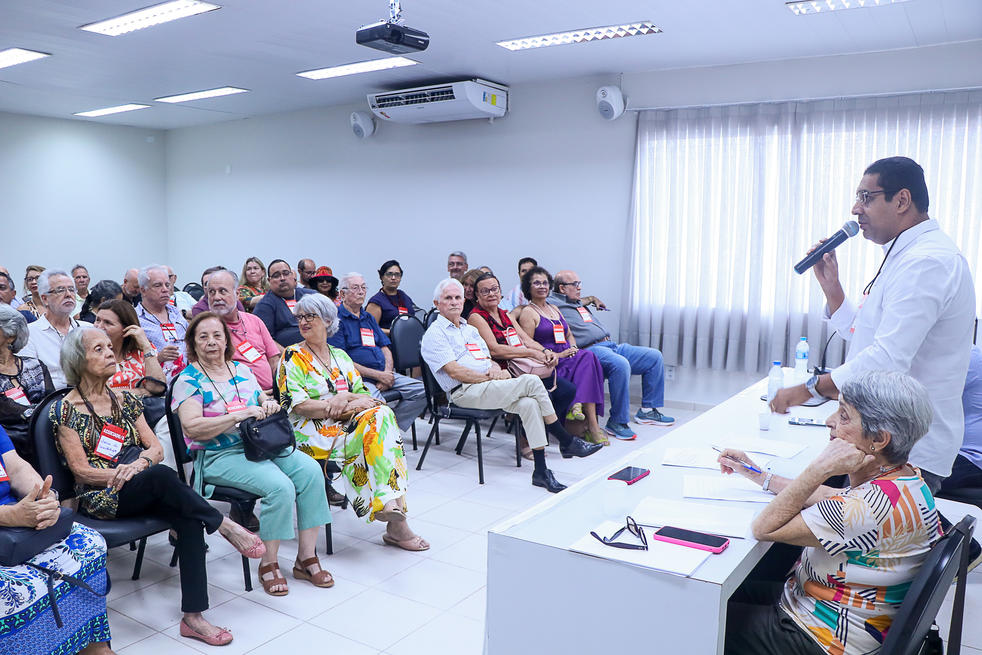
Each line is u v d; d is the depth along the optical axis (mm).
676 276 5945
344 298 4707
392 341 4871
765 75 5500
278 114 8523
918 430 1458
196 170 9562
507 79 6457
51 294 3512
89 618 2184
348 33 4988
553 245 6648
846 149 5219
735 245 5668
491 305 4742
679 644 1420
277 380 3307
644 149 5992
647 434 5277
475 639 2479
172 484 2420
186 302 5629
